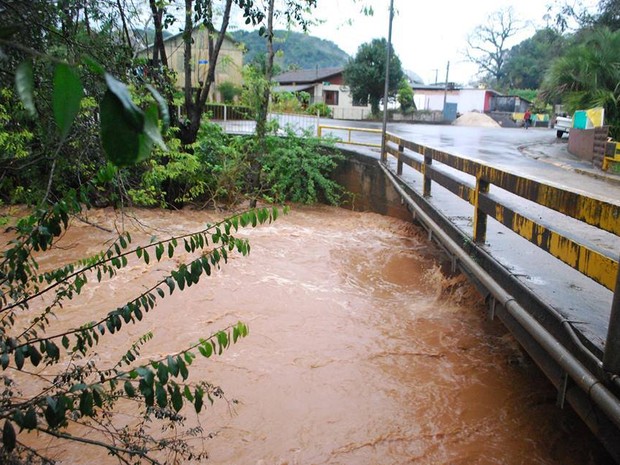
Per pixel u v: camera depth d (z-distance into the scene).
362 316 6.03
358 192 11.83
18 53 2.68
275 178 12.16
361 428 4.01
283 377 4.65
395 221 10.55
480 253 4.87
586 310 3.41
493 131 25.94
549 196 3.31
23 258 1.82
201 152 11.01
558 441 3.91
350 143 13.45
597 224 2.77
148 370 1.46
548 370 3.43
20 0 2.03
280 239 9.09
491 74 63.84
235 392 4.38
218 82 26.44
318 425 4.03
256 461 3.60
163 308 5.89
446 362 5.04
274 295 6.45
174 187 10.81
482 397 4.45
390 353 5.17
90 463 3.34
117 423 3.78
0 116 3.98
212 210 11.09
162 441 2.24
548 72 18.30
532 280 4.01
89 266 2.01
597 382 2.64
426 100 48.16
